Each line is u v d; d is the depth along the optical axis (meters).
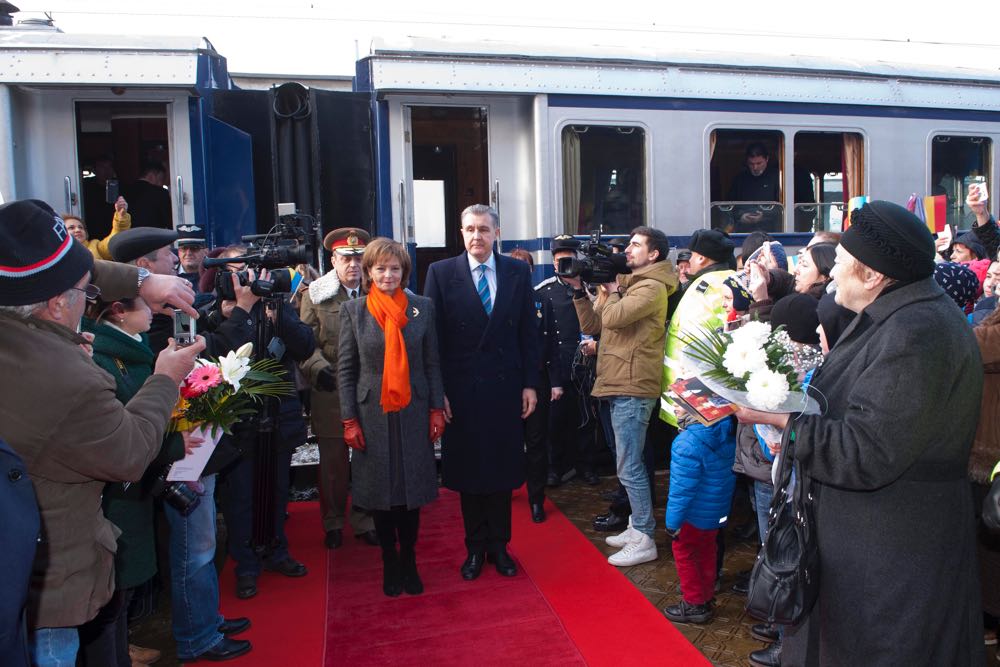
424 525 4.59
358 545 4.30
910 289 1.88
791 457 1.94
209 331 3.54
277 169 5.66
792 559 1.89
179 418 2.42
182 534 2.96
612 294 4.03
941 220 6.34
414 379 3.53
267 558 3.85
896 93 6.86
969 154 7.25
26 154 5.22
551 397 4.57
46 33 5.29
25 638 1.49
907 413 1.73
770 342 2.01
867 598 1.83
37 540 1.48
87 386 1.75
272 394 2.82
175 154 5.37
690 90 6.27
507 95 5.93
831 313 2.43
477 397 3.69
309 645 3.13
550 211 5.96
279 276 3.43
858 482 1.78
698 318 3.44
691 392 2.14
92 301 2.34
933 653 1.83
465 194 7.78
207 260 3.34
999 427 2.73
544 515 4.59
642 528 3.91
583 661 2.94
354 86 6.42
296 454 5.22
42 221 1.76
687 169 6.31
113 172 5.61
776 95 6.48
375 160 5.85
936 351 1.77
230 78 6.68
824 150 6.82
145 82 5.19
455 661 2.97
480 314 3.70
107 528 1.93
